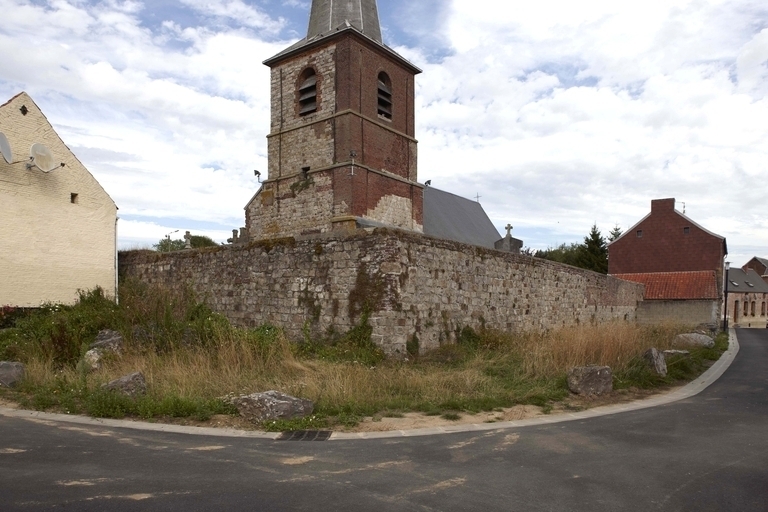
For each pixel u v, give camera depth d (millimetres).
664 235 40094
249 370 10656
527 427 7738
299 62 22531
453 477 5539
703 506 4859
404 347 12812
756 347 21812
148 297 15094
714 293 33406
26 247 17125
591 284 24938
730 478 5605
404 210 23203
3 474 5477
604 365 11227
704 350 17500
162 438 6969
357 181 20766
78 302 16797
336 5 22828
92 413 8094
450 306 14641
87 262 18719
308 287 14125
